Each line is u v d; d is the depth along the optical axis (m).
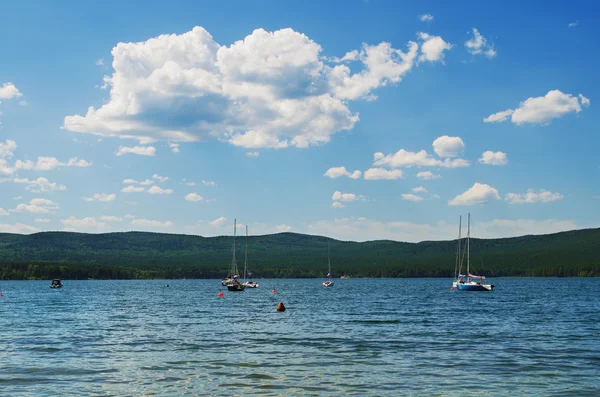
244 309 100.25
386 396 31.70
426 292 188.00
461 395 31.97
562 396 31.81
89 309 101.94
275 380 35.56
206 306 110.25
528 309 99.06
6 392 32.50
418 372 38.16
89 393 32.25
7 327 67.25
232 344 51.19
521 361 42.41
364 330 62.88
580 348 48.97
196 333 60.03
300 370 38.72
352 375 37.06
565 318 79.38
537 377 36.66
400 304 115.75
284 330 62.91
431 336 57.34
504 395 31.98
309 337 56.34
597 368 39.69
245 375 37.03
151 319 78.38
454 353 46.09
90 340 54.25
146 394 32.03
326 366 40.19
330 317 80.94
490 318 79.31
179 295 170.50
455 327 66.31
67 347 49.50
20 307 108.69
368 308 102.25
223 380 35.53
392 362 41.84
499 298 142.38
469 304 115.12
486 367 39.97
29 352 46.75
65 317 82.69
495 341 53.50
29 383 34.78
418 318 79.19
